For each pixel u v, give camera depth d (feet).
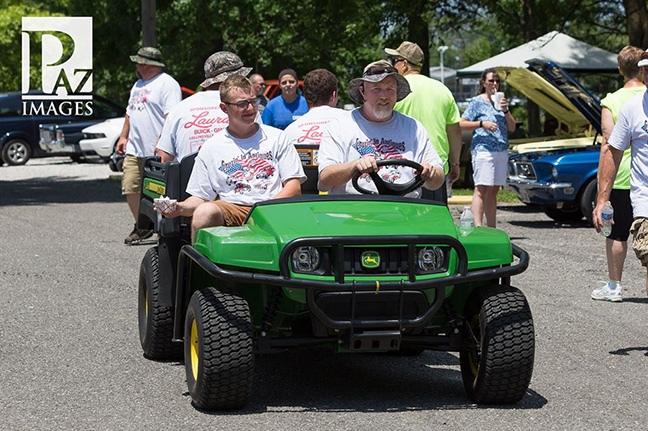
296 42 123.85
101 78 137.90
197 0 120.26
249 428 17.15
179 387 20.02
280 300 18.45
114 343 23.99
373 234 17.75
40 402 18.94
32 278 32.86
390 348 17.81
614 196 28.78
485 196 39.40
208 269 17.47
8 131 97.35
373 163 19.61
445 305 19.11
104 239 42.52
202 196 20.76
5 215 52.54
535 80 53.62
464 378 19.33
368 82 20.48
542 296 30.12
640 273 34.40
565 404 18.84
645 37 76.07
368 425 17.38
